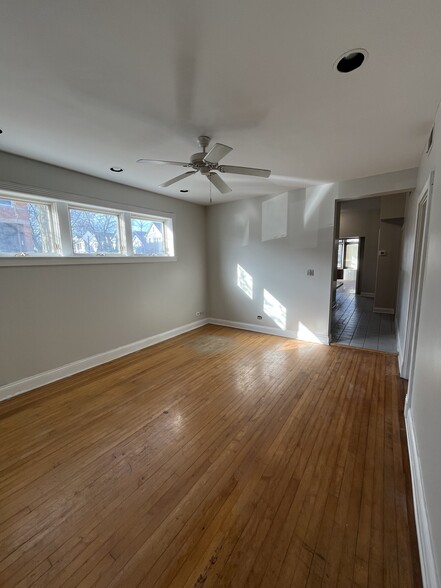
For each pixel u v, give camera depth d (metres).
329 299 4.22
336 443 2.06
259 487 1.68
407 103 1.87
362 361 3.60
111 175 3.37
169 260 4.62
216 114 2.01
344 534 1.39
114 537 1.40
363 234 9.00
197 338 4.71
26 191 2.79
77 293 3.33
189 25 1.24
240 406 2.57
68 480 1.76
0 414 2.48
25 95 1.75
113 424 2.33
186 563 1.27
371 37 1.32
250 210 4.84
